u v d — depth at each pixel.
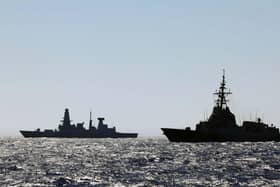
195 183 136.12
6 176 154.50
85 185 131.62
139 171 172.25
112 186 129.75
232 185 132.38
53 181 140.50
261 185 132.75
